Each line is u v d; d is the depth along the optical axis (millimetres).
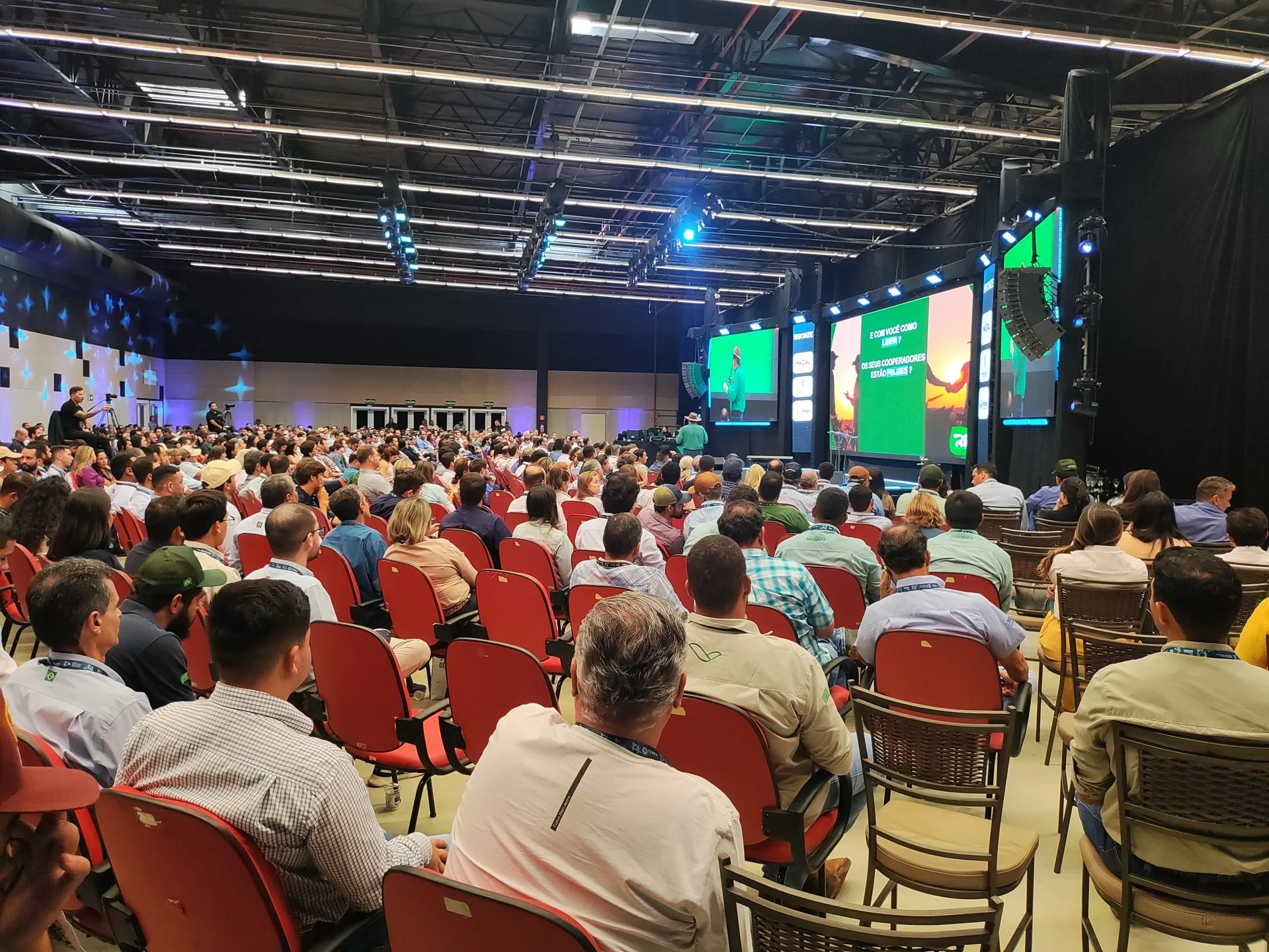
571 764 1271
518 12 8945
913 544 2955
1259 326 8062
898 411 14508
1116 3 8438
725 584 2129
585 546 4836
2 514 3115
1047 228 8891
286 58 8945
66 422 11617
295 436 18641
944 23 7875
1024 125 11414
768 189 15367
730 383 21219
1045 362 8883
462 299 26531
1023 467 10648
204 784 1449
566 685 4473
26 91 11398
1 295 15742
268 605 1519
